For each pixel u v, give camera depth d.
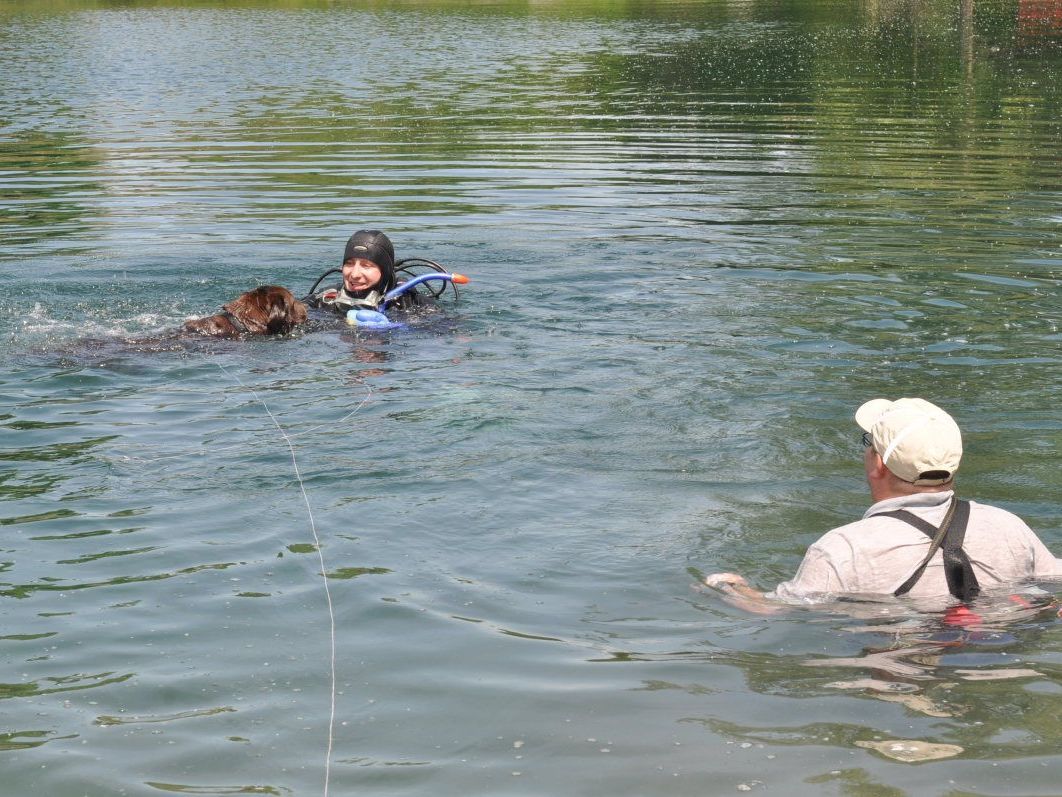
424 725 2.99
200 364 6.45
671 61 24.48
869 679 3.15
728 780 2.71
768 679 3.17
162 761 2.85
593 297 7.91
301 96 19.45
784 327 7.09
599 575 3.91
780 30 31.36
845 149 14.19
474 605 3.69
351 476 4.82
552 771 2.78
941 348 6.60
